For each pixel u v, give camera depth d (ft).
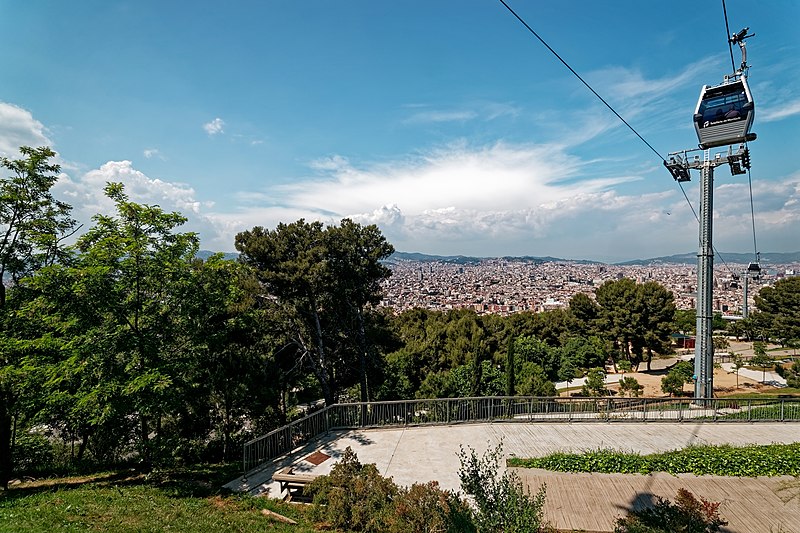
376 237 68.90
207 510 26.03
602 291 134.00
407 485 30.78
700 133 65.31
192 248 38.22
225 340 41.96
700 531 20.54
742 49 61.00
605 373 122.31
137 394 30.96
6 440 35.76
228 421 45.83
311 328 63.72
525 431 43.45
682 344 183.11
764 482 30.60
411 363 82.12
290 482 30.04
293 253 60.95
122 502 26.81
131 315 34.73
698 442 40.14
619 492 29.22
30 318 34.78
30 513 23.63
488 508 20.54
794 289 153.69
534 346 112.37
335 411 44.80
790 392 96.27
